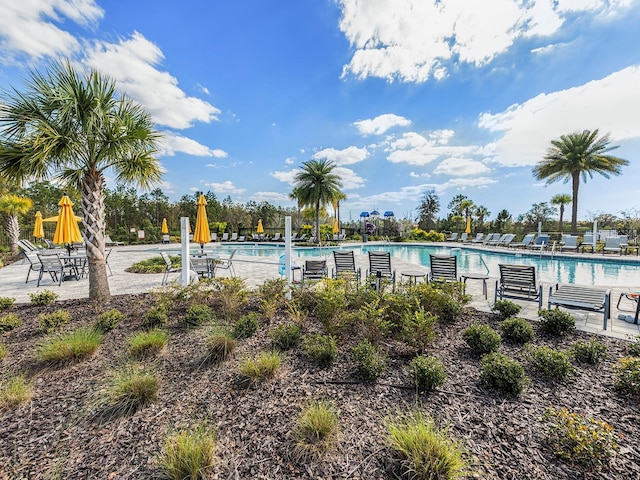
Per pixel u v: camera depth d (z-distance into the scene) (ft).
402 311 13.06
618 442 6.39
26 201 50.49
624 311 15.66
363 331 12.03
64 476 5.80
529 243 53.31
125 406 7.77
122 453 6.38
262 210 115.03
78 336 10.98
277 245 70.85
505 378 8.24
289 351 11.14
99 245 17.01
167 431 7.02
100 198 17.07
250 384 8.93
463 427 7.02
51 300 16.79
